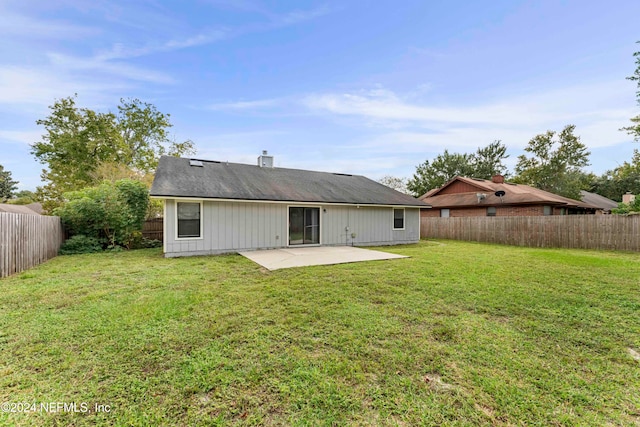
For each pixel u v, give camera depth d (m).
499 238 14.18
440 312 4.00
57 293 4.84
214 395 2.22
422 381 2.42
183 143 24.44
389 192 15.30
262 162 14.44
